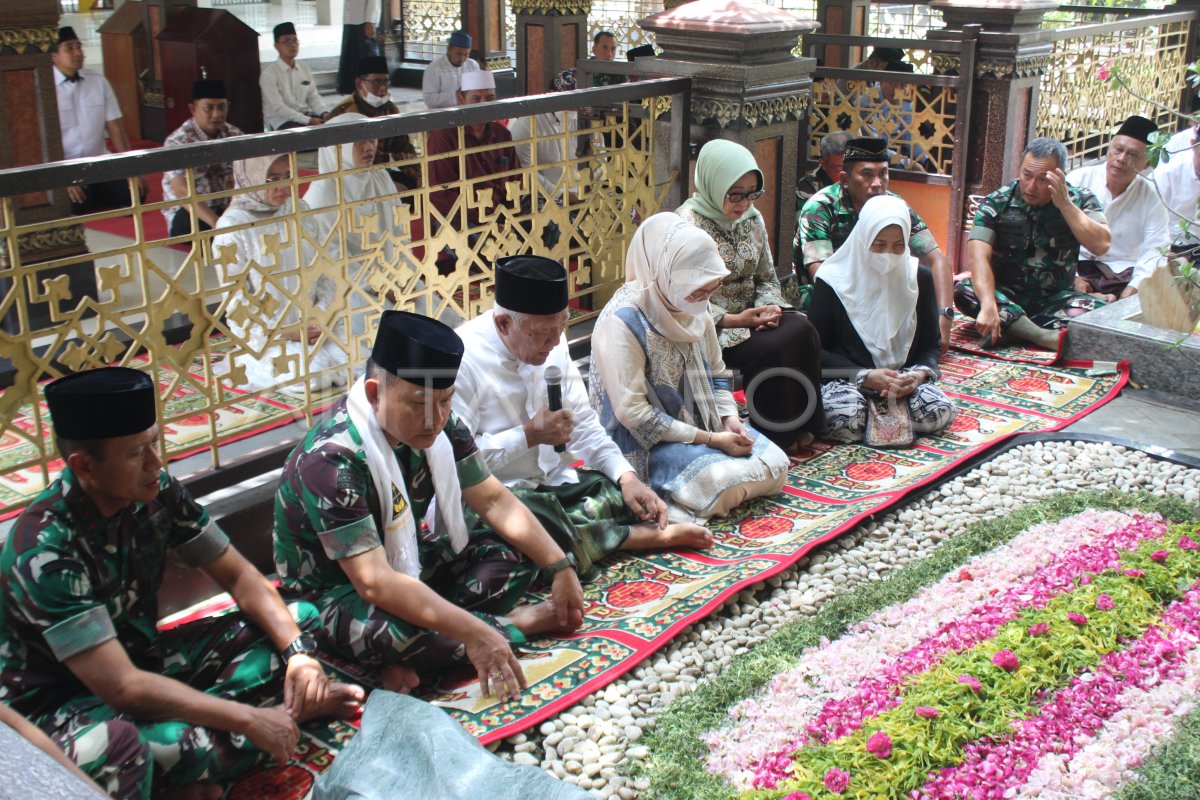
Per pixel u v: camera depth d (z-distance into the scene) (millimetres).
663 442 3957
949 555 3568
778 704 2857
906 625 3189
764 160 5379
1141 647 3043
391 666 2912
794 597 3438
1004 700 2777
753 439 4066
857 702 2811
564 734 2762
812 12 12617
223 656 2787
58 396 2359
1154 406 4957
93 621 2412
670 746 2707
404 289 4062
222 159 3303
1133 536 3639
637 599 3391
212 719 2465
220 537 2766
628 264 4016
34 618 2396
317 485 2836
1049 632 3053
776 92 5258
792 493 4137
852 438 4566
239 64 8656
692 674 3059
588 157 4754
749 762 2637
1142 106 8398
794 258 5316
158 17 9266
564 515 3441
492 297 4426
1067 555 3525
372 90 8023
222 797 2527
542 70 11609
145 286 3254
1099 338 5234
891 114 6781
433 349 2764
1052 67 7164
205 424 4168
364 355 3965
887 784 2506
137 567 2607
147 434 2443
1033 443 4516
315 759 2660
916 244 5441
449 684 2965
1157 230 5945
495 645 2844
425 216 4047
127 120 9727
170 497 2660
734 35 5016
